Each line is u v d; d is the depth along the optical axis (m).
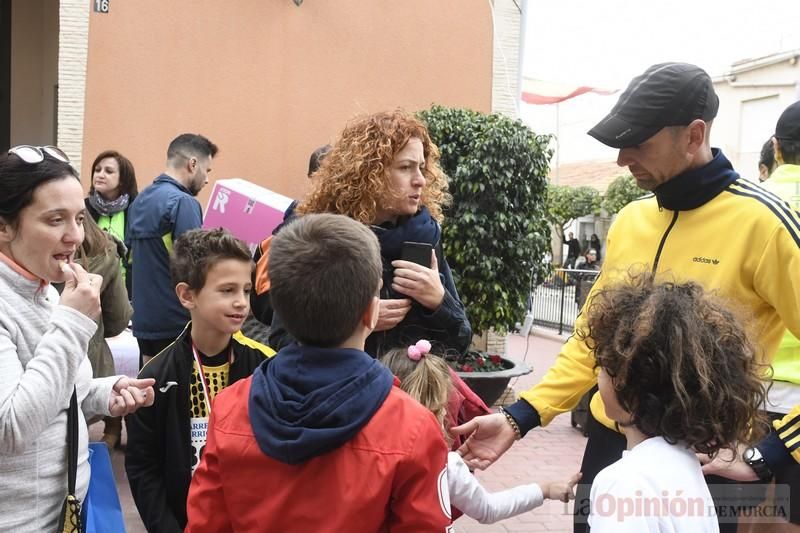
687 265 2.05
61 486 1.79
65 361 1.66
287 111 7.24
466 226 5.98
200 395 2.30
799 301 1.89
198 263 2.24
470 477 2.16
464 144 6.11
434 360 2.17
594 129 2.06
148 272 4.43
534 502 2.36
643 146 2.02
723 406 1.43
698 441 1.45
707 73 2.02
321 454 1.39
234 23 7.11
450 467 2.11
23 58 10.97
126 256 5.21
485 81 7.50
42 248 1.72
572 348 2.34
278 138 7.24
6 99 10.93
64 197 1.73
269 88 7.20
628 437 1.60
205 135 7.11
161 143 7.03
